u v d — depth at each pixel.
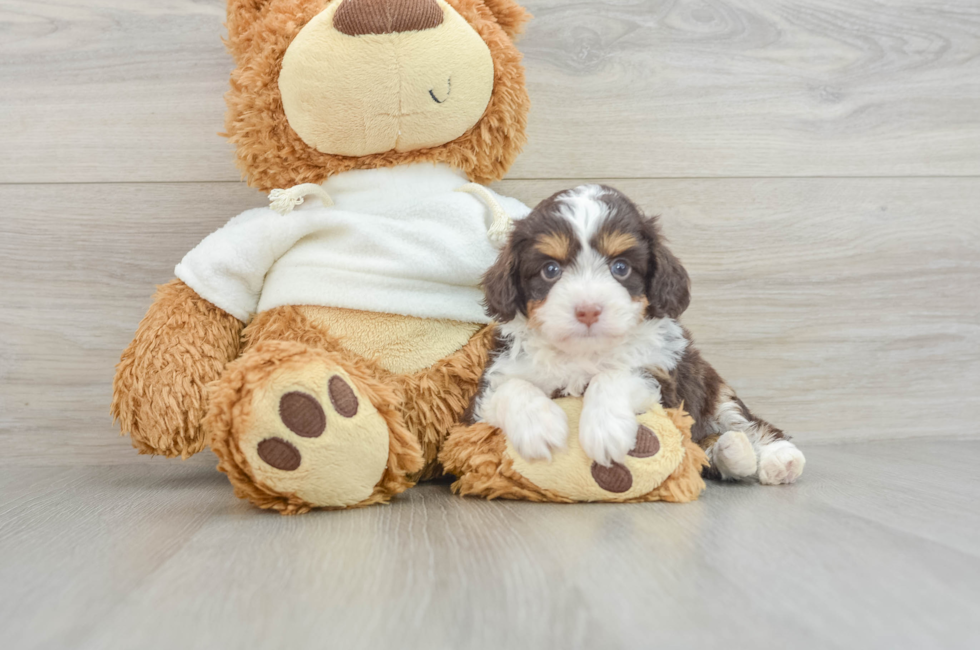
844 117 2.59
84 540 1.38
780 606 0.97
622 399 1.61
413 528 1.41
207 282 1.95
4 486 2.04
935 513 1.51
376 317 1.93
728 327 2.57
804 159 2.58
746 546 1.25
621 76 2.51
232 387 1.51
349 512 1.58
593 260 1.65
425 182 2.05
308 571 1.14
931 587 1.05
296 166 2.01
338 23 1.82
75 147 2.39
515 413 1.62
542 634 0.89
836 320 2.61
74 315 2.40
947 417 2.66
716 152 2.55
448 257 1.92
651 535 1.33
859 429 2.63
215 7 2.41
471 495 1.75
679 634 0.88
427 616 0.95
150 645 0.88
